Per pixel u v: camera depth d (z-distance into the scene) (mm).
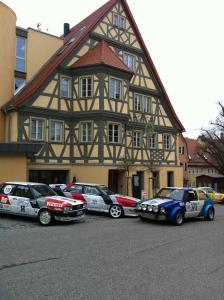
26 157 20797
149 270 7738
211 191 34656
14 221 14422
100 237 11477
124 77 26562
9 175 20125
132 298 5953
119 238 11430
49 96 24422
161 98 32844
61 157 24984
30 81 26016
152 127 29359
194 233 13172
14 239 10680
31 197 14250
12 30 24750
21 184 14859
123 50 29281
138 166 29234
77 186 17969
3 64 23812
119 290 6332
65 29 32156
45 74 24172
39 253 8961
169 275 7406
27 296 5879
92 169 24703
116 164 25562
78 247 9820
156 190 31359
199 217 18328
